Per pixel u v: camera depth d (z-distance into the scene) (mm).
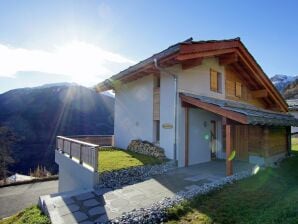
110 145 15992
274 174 8828
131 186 7160
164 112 10703
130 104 13578
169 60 9203
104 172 7422
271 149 11328
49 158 51812
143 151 11383
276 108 17469
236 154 11969
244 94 14930
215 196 5988
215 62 12258
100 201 5820
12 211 9797
